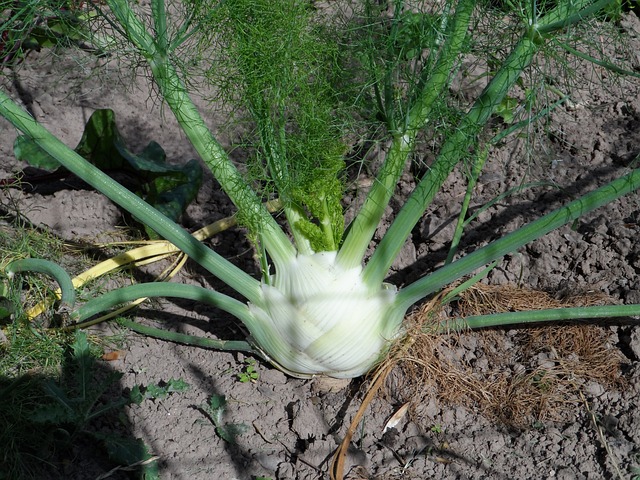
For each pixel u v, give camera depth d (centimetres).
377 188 49
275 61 47
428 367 56
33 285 61
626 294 62
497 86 48
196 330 61
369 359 54
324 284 50
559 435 54
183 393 56
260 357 58
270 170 50
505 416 55
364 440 54
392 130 48
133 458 50
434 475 52
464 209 57
